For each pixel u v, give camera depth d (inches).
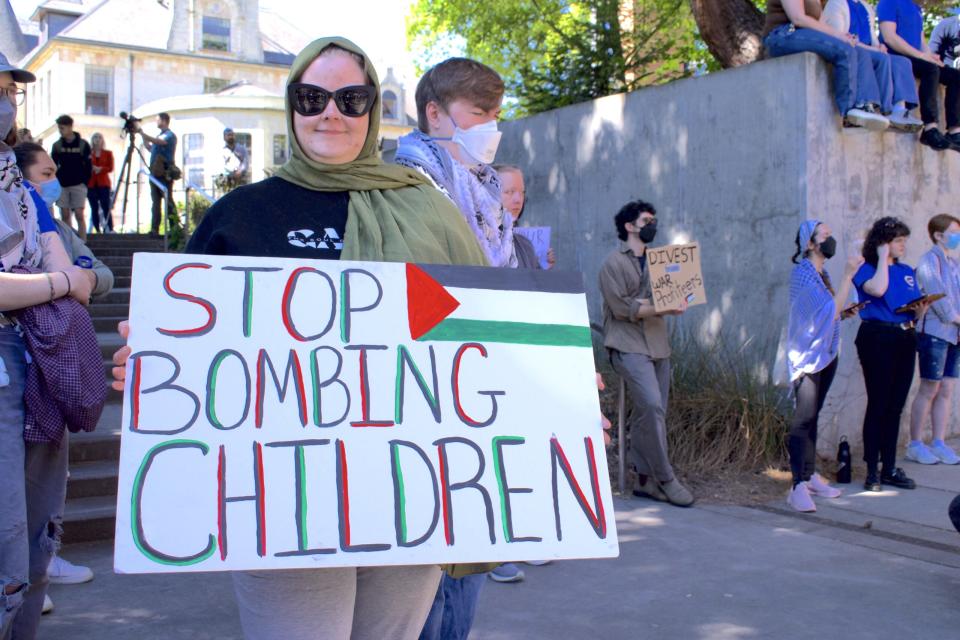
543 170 335.0
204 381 70.6
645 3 430.3
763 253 262.5
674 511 215.8
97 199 568.4
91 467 210.7
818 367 211.6
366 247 78.9
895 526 203.3
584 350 79.6
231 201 78.5
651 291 214.4
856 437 265.9
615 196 308.2
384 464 71.9
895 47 272.7
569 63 422.3
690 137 282.4
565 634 142.3
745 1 346.9
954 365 269.1
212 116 1043.9
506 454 74.7
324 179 81.1
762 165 261.9
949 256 271.3
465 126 108.3
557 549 73.4
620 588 163.5
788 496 220.7
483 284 78.5
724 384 253.9
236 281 73.6
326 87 79.4
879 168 270.5
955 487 237.9
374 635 78.8
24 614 113.7
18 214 108.8
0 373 102.1
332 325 74.5
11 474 102.9
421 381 74.8
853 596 159.8
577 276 81.7
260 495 68.9
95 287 128.7
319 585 72.2
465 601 108.8
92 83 1648.6
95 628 142.9
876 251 234.2
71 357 108.1
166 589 161.9
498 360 77.1
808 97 250.7
